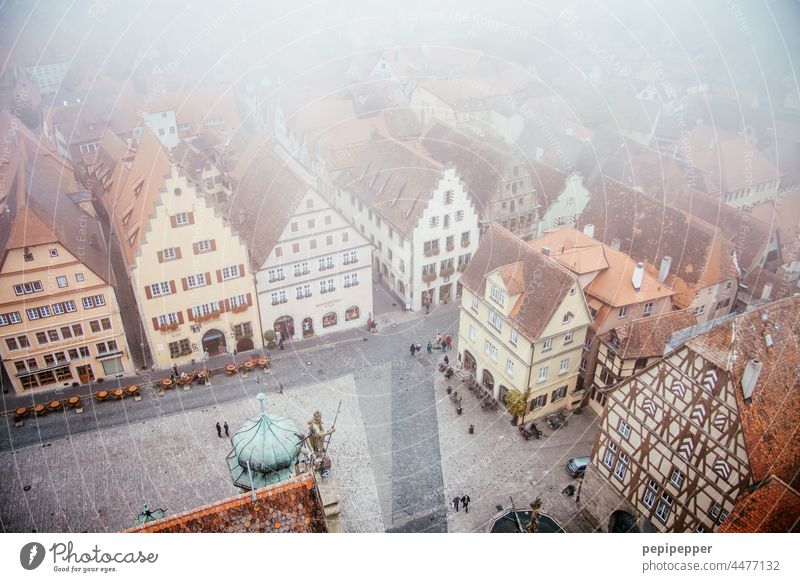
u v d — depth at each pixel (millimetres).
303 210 49500
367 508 38500
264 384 49188
